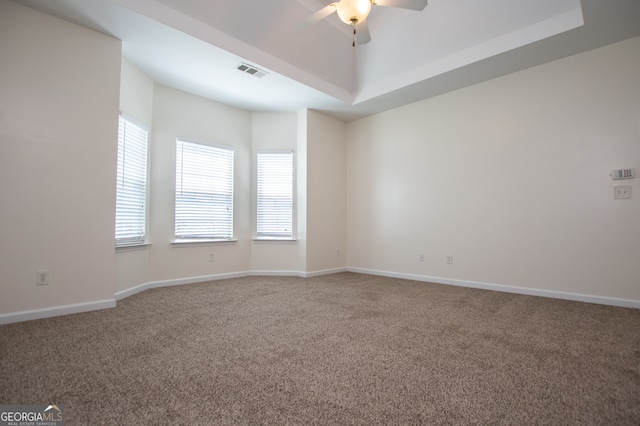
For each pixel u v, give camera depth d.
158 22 2.75
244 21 3.19
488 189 3.85
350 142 5.42
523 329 2.36
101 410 1.32
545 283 3.41
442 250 4.25
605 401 1.41
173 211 4.14
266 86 4.06
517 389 1.51
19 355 1.87
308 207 4.85
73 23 2.78
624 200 2.99
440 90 4.18
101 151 2.92
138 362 1.79
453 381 1.58
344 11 2.38
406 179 4.68
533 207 3.51
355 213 5.33
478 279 3.91
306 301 3.24
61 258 2.70
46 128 2.64
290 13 3.34
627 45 3.01
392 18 3.72
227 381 1.58
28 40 2.56
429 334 2.26
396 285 4.10
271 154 5.04
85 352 1.92
